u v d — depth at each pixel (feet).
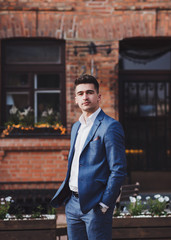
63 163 20.94
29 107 21.83
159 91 23.36
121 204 17.31
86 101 8.59
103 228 8.21
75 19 21.48
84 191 8.16
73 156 9.05
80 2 21.53
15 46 22.04
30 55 22.06
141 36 21.56
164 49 23.08
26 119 20.85
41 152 20.93
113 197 7.96
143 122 23.38
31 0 21.33
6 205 13.32
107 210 8.26
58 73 22.06
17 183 20.52
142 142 23.36
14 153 20.83
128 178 22.99
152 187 22.48
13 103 21.89
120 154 8.22
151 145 23.38
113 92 21.50
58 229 12.48
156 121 23.35
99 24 21.54
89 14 21.50
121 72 23.08
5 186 20.51
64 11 21.42
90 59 21.56
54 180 20.88
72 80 21.53
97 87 8.79
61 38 21.48
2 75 21.84
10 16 21.29
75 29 21.49
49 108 21.62
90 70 21.52
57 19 21.42
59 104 21.98
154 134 23.38
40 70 22.02
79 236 8.68
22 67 21.93
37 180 20.84
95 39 21.56
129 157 23.27
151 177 24.41
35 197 17.67
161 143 23.34
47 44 22.07
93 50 21.49
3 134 20.84
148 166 23.29
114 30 21.54
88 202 8.11
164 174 24.70
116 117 21.53
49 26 21.39
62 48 22.02
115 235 12.15
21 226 12.15
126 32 21.56
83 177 8.25
